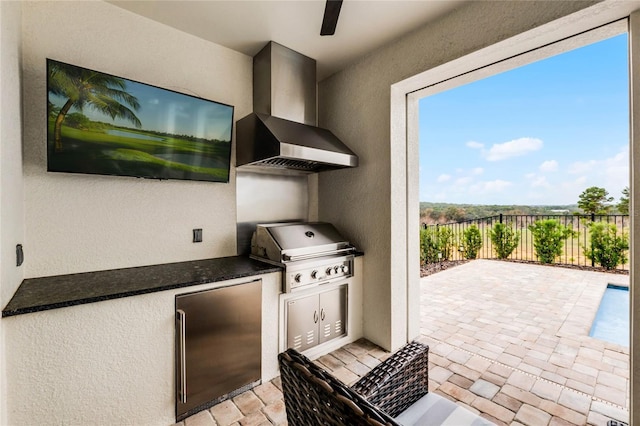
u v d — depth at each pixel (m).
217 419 1.63
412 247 2.60
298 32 2.26
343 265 2.43
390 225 2.41
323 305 2.35
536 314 3.24
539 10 1.57
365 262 2.63
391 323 2.42
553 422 1.57
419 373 1.19
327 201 3.01
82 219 1.82
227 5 1.94
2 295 1.15
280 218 2.84
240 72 2.56
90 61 1.85
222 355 1.77
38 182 1.67
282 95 2.47
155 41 2.11
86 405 1.33
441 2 1.88
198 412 1.68
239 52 2.55
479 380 1.98
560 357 2.28
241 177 2.57
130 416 1.45
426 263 5.82
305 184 3.04
